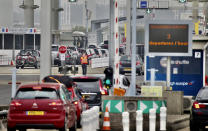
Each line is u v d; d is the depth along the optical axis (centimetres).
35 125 3719
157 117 4122
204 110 4078
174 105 5147
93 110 3697
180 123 4569
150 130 3938
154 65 6981
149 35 5531
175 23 5522
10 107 3750
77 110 4338
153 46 5531
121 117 4138
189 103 5403
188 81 6919
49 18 7212
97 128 3875
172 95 5147
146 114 4128
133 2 4884
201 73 6894
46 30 7219
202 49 6844
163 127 3966
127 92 5212
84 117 3556
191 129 4212
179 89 6944
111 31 9906
